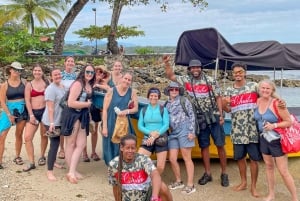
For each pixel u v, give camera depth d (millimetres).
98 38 39188
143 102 7281
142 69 25797
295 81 23609
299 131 5965
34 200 6297
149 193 4797
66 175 7328
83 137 7176
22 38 22766
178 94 6840
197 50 9281
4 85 7441
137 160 4723
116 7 29734
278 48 8586
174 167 6883
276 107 5906
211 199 6508
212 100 6914
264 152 6188
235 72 6480
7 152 8820
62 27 27531
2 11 40438
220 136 7008
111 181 4863
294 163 8273
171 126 6777
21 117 7559
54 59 24094
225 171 7121
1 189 6691
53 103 7004
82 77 7062
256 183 7199
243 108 6441
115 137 6812
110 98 6938
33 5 41469
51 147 7148
